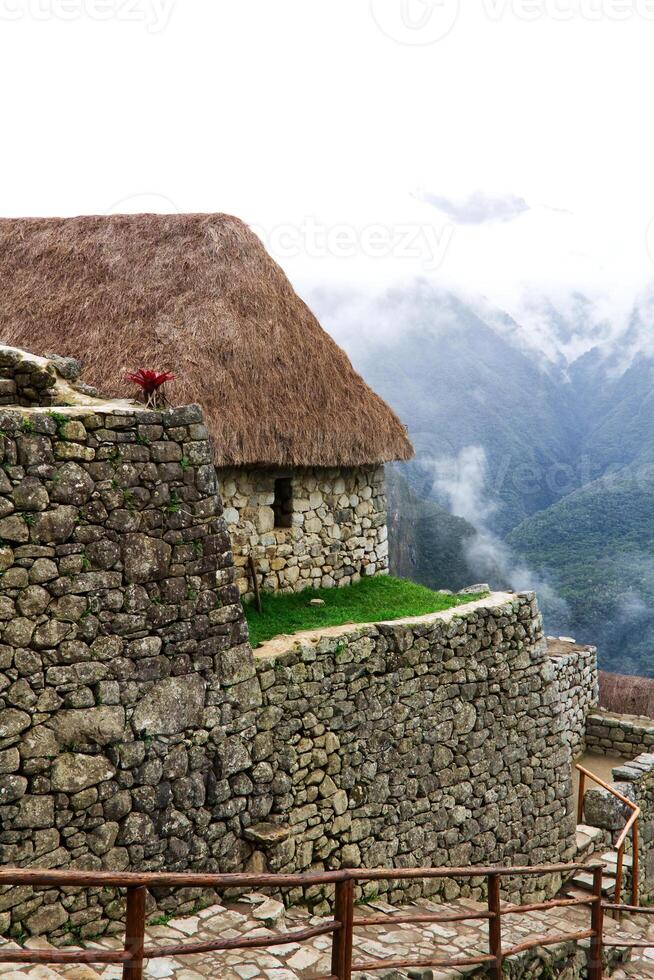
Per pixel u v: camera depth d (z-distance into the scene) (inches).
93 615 290.7
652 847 573.9
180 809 314.2
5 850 271.1
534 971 364.8
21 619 274.5
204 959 280.4
